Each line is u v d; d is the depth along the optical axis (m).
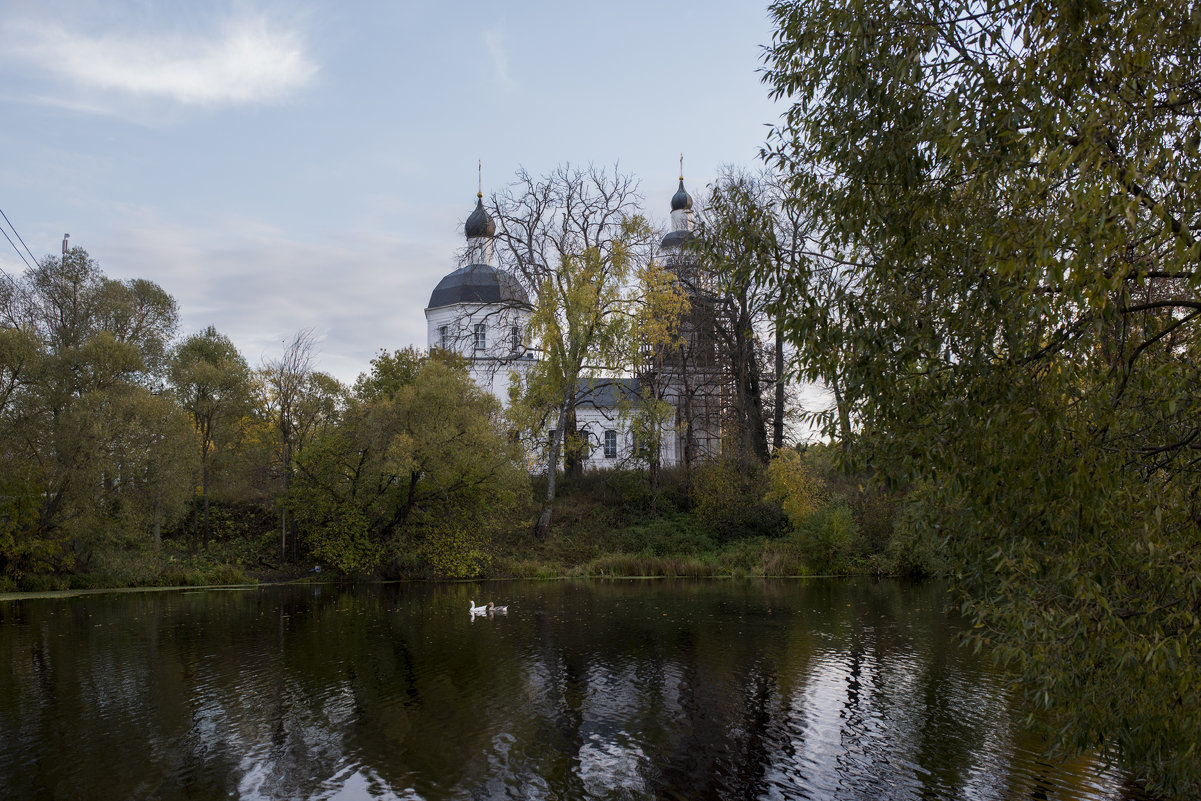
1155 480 6.80
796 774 9.85
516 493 34.16
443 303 54.97
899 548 30.78
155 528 30.59
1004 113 6.42
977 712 12.20
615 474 41.03
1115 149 6.08
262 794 9.21
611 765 10.12
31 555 27.62
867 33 7.05
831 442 7.64
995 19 6.66
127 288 37.50
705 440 42.72
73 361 28.42
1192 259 5.43
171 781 9.59
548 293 34.88
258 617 21.19
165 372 37.47
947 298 7.12
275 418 33.94
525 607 23.16
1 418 27.03
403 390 32.34
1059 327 6.46
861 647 16.89
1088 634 6.32
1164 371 5.93
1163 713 6.35
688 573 33.03
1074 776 9.74
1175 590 6.45
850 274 7.83
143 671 14.74
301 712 12.18
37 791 9.29
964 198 7.08
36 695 13.11
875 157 7.24
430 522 32.38
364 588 28.89
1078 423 6.20
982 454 6.54
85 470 26.98
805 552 33.34
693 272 39.03
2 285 34.75
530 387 36.06
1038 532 6.73
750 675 14.47
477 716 12.03
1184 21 5.91
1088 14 5.82
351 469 32.03
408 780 9.65
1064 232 5.61
